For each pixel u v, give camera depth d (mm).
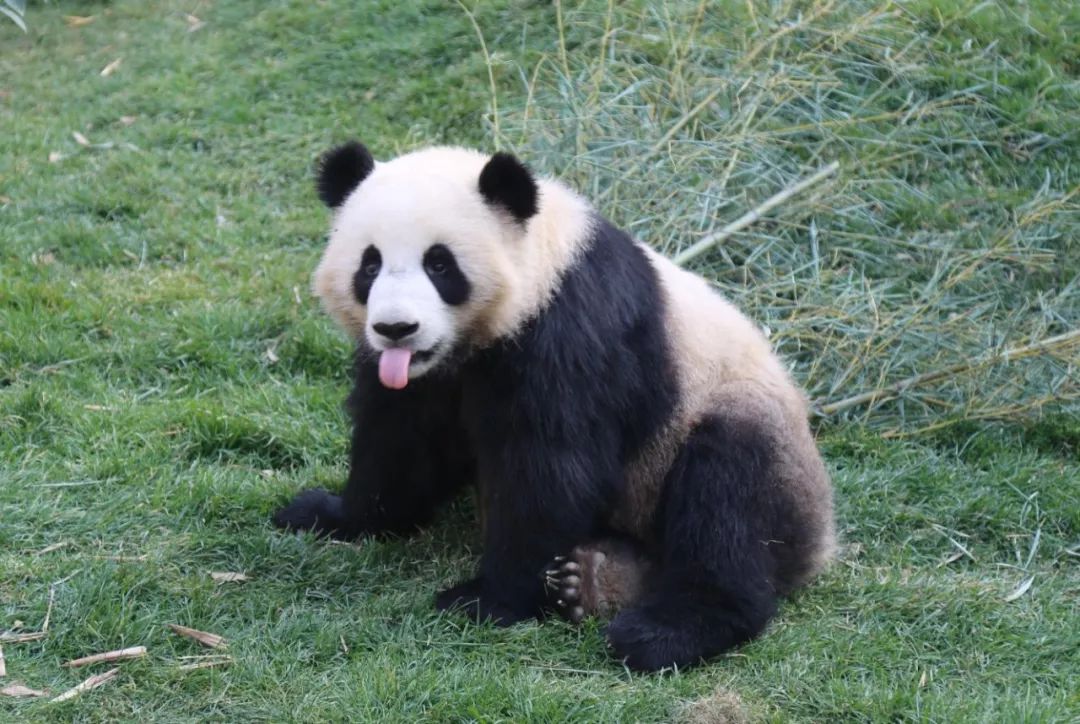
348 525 12469
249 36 25281
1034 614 11711
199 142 22203
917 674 10570
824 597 11766
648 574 11406
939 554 13078
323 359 16016
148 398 15062
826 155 19047
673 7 20625
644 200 17234
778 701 10008
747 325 12211
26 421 13984
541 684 9906
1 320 16094
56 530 12055
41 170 21016
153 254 18672
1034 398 15617
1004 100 20156
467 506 13109
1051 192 18828
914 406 15859
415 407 11570
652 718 9656
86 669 9969
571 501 10812
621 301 11055
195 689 9758
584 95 18719
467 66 22844
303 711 9531
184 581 11234
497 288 10391
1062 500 13844
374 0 25375
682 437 11359
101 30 26594
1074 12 22016
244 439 14180
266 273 18047
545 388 10648
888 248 17938
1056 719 9797
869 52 20453
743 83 18688
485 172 10461
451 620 10812
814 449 11812
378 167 11062
